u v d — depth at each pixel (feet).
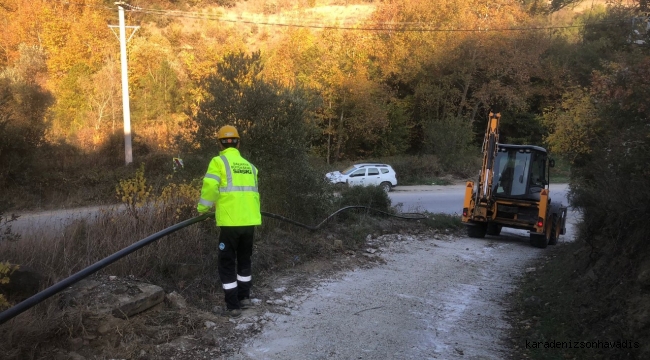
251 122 30.86
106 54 122.31
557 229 48.70
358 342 17.04
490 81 141.69
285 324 18.01
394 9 137.18
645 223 19.48
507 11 144.15
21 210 53.62
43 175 67.10
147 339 15.26
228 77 31.40
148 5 168.04
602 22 128.36
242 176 18.62
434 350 16.94
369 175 98.68
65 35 124.57
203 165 29.89
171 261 20.56
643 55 32.42
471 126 141.18
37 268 17.60
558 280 26.25
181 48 150.41
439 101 143.02
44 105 84.74
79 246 20.22
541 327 19.40
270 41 157.69
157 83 116.67
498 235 51.88
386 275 26.37
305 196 32.32
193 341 15.79
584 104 84.02
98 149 90.58
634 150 22.68
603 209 23.13
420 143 150.41
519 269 31.91
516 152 46.73
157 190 26.91
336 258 28.58
